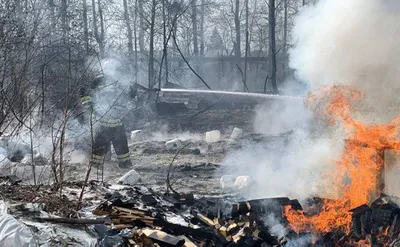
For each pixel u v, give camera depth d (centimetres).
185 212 495
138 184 679
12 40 745
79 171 775
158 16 2264
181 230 421
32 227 369
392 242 385
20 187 523
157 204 510
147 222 432
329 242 408
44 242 356
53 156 555
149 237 392
